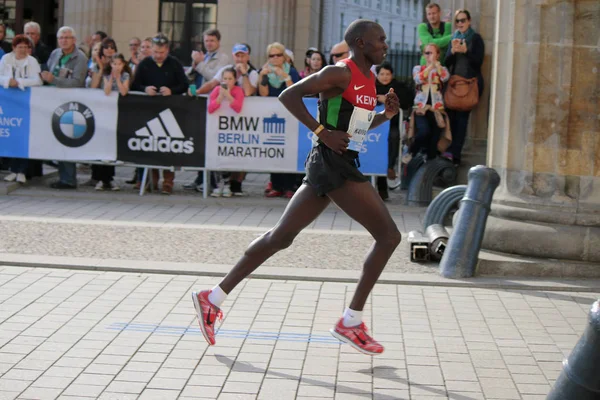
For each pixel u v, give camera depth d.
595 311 3.79
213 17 21.00
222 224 10.88
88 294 7.48
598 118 8.54
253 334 6.54
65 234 9.70
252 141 12.61
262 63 19.22
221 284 6.07
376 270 5.88
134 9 21.02
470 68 13.08
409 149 13.31
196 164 12.69
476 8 13.48
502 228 8.68
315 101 12.55
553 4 8.52
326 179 5.76
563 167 8.61
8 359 5.84
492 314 7.23
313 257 8.93
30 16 22.50
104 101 12.72
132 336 6.40
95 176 13.66
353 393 5.41
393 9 40.03
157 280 8.00
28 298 7.29
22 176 13.16
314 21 21.75
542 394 5.47
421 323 6.93
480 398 5.39
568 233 8.41
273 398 5.29
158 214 11.53
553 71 8.58
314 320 6.93
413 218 11.77
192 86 12.56
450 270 8.29
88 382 5.47
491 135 9.14
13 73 12.83
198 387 5.44
